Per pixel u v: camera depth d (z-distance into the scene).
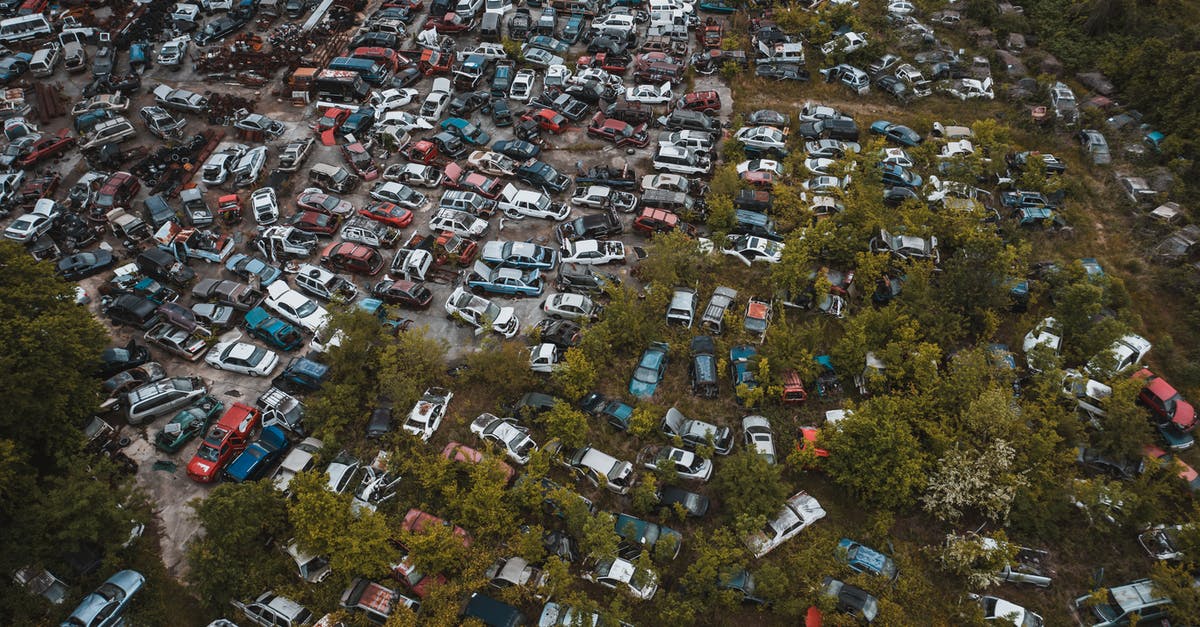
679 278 48.19
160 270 48.06
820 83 65.69
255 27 72.06
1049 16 72.19
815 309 46.66
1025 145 59.16
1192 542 33.84
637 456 39.47
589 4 72.88
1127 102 61.81
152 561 35.50
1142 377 41.56
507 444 38.97
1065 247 51.09
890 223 50.28
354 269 49.47
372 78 63.84
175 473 39.28
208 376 44.00
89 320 40.22
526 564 34.56
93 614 32.28
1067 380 41.19
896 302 44.69
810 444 37.94
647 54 66.06
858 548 34.88
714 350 43.94
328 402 39.78
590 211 54.12
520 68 66.69
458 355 44.88
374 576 34.19
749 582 33.78
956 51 69.19
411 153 56.97
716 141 59.59
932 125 60.44
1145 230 51.56
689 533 36.44
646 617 33.56
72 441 37.56
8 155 55.66
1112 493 35.22
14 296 36.81
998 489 35.66
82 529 32.44
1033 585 34.66
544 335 44.50
